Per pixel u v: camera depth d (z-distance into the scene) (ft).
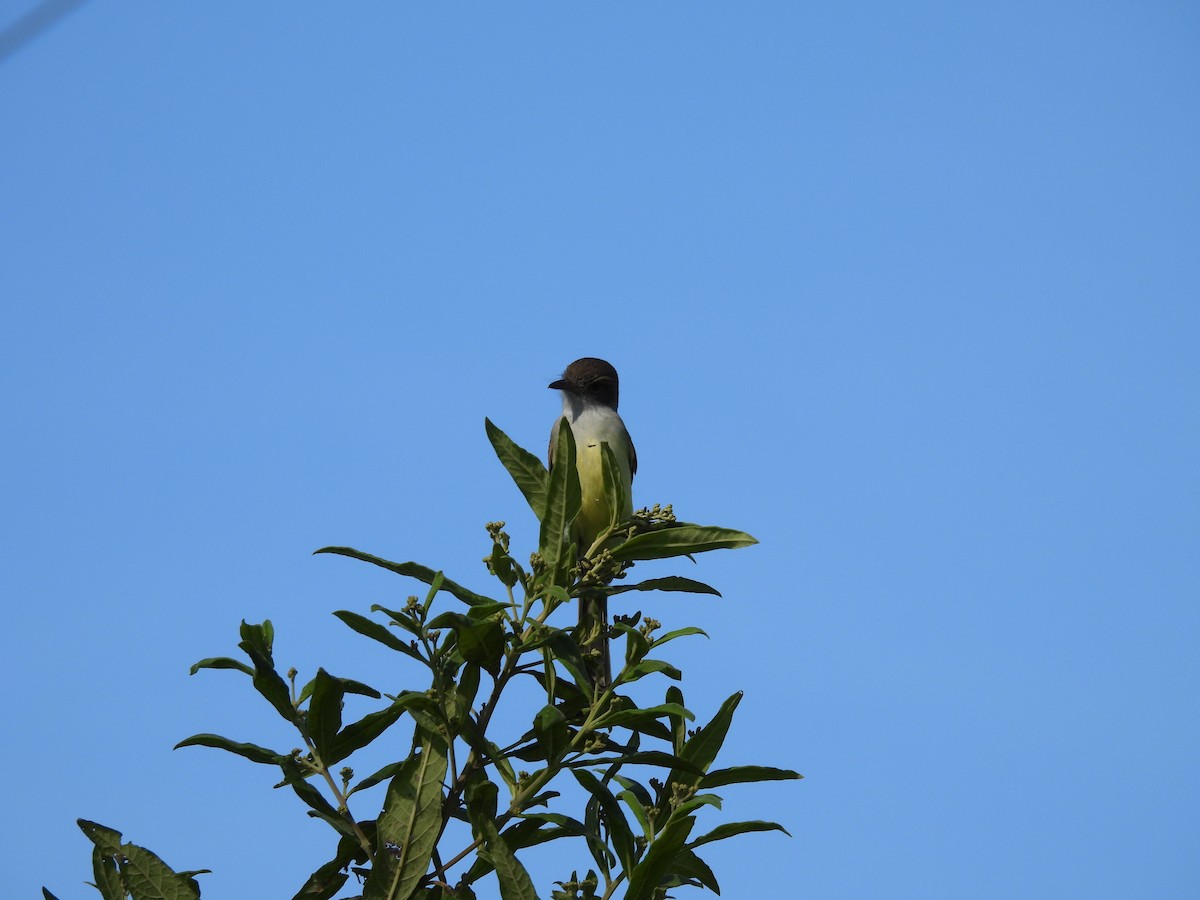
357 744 28.07
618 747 29.37
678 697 30.30
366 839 27.17
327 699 27.66
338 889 27.91
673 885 28.02
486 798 27.68
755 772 28.04
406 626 27.48
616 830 28.02
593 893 27.25
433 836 26.55
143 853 26.20
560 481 29.96
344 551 28.27
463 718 28.12
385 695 28.60
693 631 29.45
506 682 28.99
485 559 29.35
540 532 30.04
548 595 29.37
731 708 28.60
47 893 25.40
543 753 29.12
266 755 27.53
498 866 25.72
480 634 28.02
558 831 29.17
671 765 28.19
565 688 31.01
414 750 27.04
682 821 25.72
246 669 27.78
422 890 26.96
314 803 27.37
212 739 27.14
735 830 27.09
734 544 29.99
